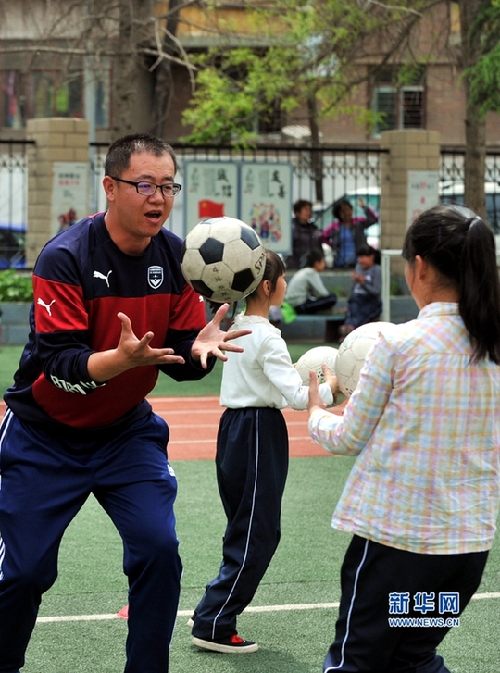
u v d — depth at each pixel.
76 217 22.97
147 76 33.66
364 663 4.77
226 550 6.63
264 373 6.46
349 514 4.73
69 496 5.48
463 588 4.77
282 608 7.46
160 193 5.27
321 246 24.97
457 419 4.57
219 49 27.97
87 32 22.73
